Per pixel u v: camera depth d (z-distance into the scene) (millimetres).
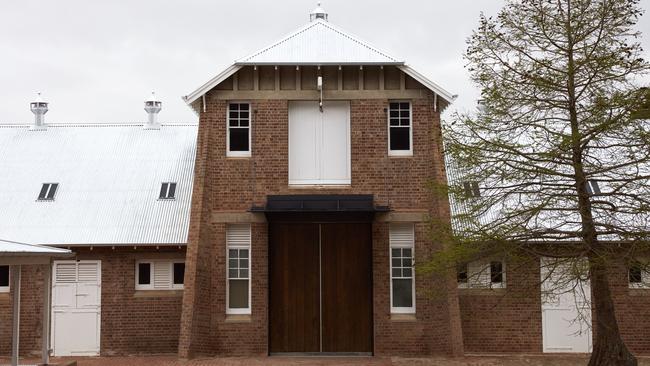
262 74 25781
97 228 26953
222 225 25312
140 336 26141
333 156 25797
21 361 24922
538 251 20156
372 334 25000
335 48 25969
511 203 24062
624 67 18828
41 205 28047
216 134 25656
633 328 25203
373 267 25141
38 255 19969
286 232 25469
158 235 26547
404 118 25922
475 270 25000
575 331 25281
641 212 18547
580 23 19234
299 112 25938
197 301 24484
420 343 24875
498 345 25328
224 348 24906
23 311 26281
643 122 18891
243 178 25484
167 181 28828
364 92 25688
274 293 25266
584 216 19078
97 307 26266
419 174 25469
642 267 18594
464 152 19797
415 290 25125
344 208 24938
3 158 30031
